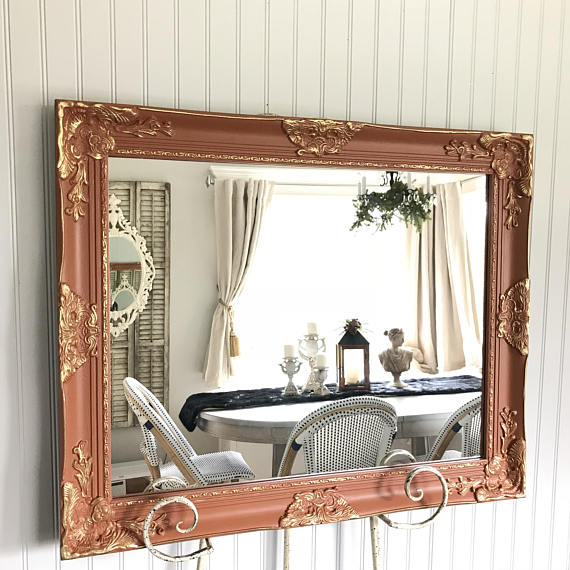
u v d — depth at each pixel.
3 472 1.25
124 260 1.26
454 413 1.51
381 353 1.44
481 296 1.52
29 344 1.25
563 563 1.73
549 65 1.62
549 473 1.69
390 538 1.58
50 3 1.22
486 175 1.51
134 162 1.26
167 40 1.30
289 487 1.38
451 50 1.52
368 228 1.42
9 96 1.21
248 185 1.34
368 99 1.46
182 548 1.41
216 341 1.33
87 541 1.24
